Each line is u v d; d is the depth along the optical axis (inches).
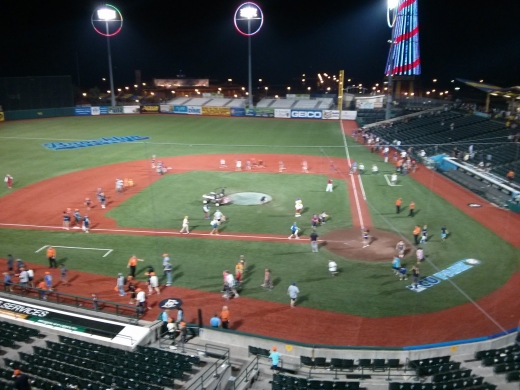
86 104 4330.7
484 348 691.4
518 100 2401.6
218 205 1391.5
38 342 693.9
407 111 3169.3
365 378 630.5
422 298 854.5
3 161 1958.7
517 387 582.6
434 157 1900.8
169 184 1627.7
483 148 1916.8
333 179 1707.7
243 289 897.5
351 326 764.6
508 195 1423.5
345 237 1153.4
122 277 871.1
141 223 1251.2
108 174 1758.1
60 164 1913.1
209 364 629.9
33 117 3292.3
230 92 6117.1
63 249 1087.6
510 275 943.0
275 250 1079.6
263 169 1861.5
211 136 2650.1
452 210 1357.0
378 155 2127.2
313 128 2979.8
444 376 599.8
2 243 1119.6
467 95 4544.8
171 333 732.0
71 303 844.0
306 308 825.5
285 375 612.1
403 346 701.9
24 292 890.1
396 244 1106.7
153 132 2773.1
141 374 585.9
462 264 995.3
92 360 631.8
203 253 1064.2
